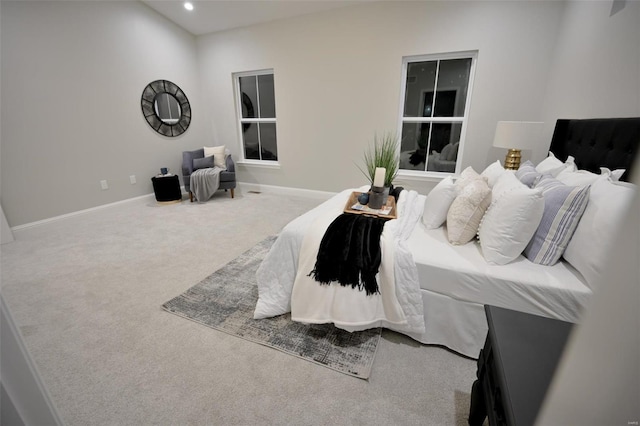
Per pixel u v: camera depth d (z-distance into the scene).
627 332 0.26
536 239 1.33
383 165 2.50
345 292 1.42
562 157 2.18
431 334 1.48
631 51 1.58
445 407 1.17
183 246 2.73
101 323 1.66
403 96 3.59
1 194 2.86
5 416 0.34
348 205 1.98
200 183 4.14
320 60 3.79
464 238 1.55
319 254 1.47
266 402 1.19
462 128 3.39
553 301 1.17
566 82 2.44
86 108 3.43
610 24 1.81
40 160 3.10
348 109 3.83
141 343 1.51
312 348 1.47
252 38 4.14
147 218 3.54
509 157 2.76
